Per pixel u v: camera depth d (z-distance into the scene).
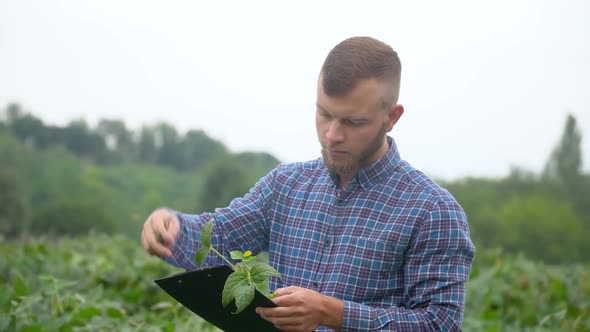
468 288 6.28
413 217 2.83
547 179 45.38
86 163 58.19
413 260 2.82
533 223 37.84
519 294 6.35
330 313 2.65
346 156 2.79
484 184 42.50
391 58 2.77
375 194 2.91
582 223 40.91
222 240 3.07
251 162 27.69
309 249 2.96
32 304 4.27
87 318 4.34
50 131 61.62
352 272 2.86
